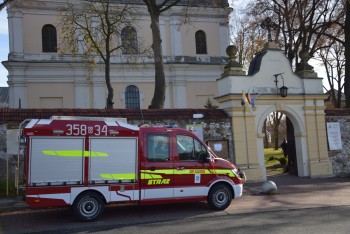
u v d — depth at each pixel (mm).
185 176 10547
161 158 10422
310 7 25531
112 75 34688
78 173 9633
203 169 10742
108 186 9836
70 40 28594
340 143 18922
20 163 13805
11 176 13781
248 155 17016
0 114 13867
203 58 37969
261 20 27125
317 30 26828
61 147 9555
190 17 37625
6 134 13844
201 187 10664
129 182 10031
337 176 18641
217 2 29203
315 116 18547
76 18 27031
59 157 9516
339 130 19016
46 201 9320
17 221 9852
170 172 10406
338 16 25734
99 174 9797
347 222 8656
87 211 9633
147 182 10180
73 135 9664
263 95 17438
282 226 8438
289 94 17906
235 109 17000
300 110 18328
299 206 10969
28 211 11141
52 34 34062
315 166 18219
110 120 10234
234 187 10930
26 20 33531
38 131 9398
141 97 35312
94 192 9758
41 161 9367
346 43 24156
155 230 8539
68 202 9492
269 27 24875
